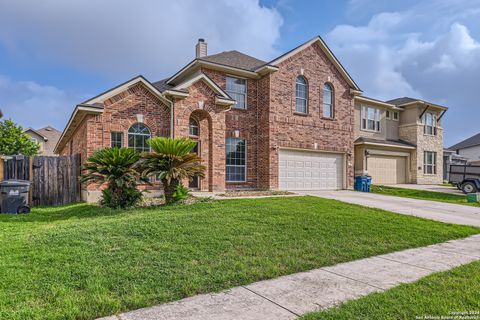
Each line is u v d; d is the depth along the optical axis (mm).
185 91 13945
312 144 18141
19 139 25109
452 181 20469
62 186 13391
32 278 4168
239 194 13797
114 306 3461
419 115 25188
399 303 3645
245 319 3270
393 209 11188
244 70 16828
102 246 5539
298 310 3488
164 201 11539
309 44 18297
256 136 17500
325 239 6527
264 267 4820
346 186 19422
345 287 4199
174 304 3625
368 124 23922
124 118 13438
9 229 7508
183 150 10562
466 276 4629
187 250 5477
